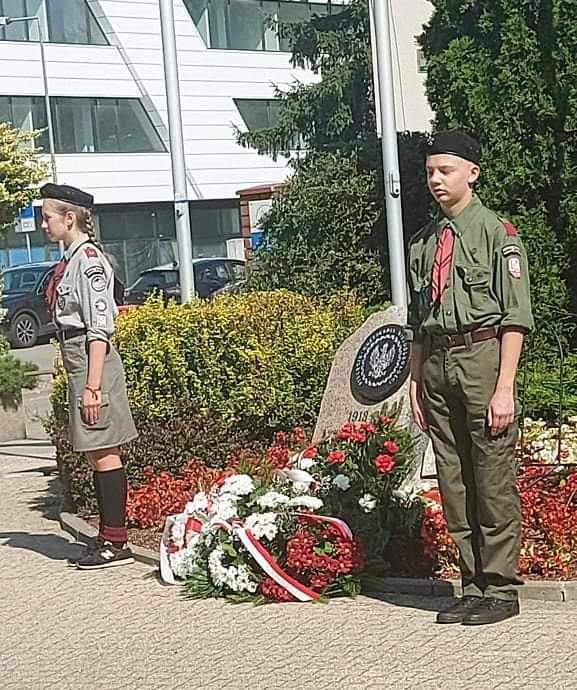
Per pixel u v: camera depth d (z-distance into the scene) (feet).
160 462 27.17
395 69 63.72
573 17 33.63
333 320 30.27
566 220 33.88
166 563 21.58
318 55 65.62
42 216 22.52
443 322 17.54
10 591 21.80
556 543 19.93
